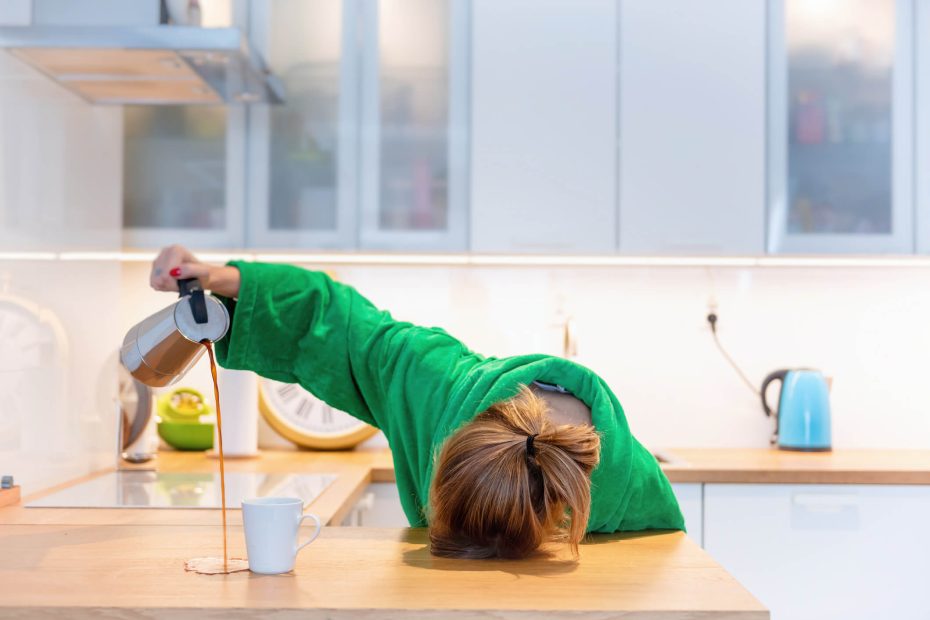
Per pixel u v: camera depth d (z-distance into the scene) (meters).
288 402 2.98
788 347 3.08
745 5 2.71
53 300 2.28
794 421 2.95
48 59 2.18
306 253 2.79
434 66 2.71
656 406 3.07
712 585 1.22
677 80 2.70
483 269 3.07
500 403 1.42
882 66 2.72
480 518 1.33
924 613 2.58
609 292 3.08
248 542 1.29
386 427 1.73
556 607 1.12
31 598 1.16
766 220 2.70
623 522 1.56
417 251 2.70
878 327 3.07
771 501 2.57
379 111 2.71
